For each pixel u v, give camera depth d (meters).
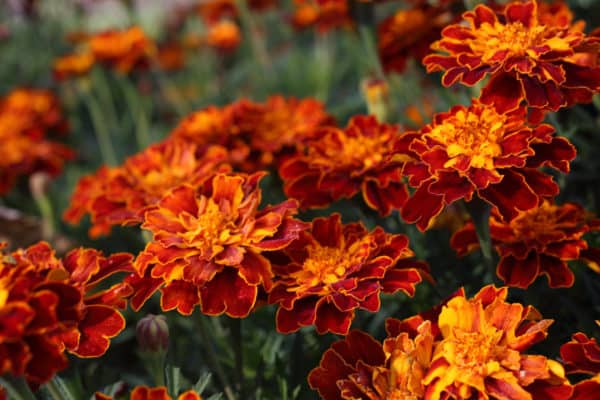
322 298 0.37
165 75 1.03
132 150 0.88
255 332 0.45
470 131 0.38
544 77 0.39
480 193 0.37
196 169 0.46
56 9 1.19
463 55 0.40
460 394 0.34
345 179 0.43
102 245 0.57
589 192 0.47
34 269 0.35
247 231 0.38
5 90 1.08
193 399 0.33
